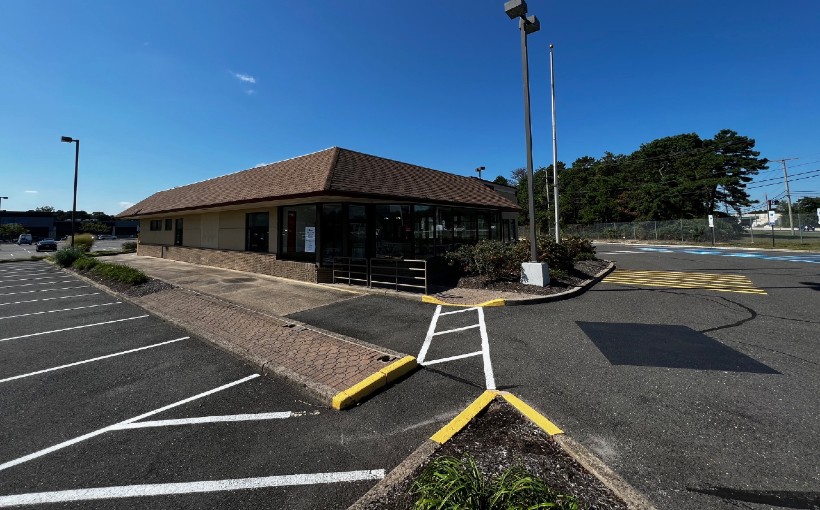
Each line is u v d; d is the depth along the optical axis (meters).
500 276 10.72
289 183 11.88
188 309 8.10
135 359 5.37
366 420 3.60
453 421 3.44
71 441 3.31
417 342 5.95
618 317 7.13
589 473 2.64
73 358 5.43
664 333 6.03
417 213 13.52
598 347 5.44
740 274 12.78
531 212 9.98
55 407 3.96
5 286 12.25
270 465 2.92
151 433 3.43
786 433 3.10
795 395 3.77
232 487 2.67
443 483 2.14
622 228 39.78
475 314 7.65
